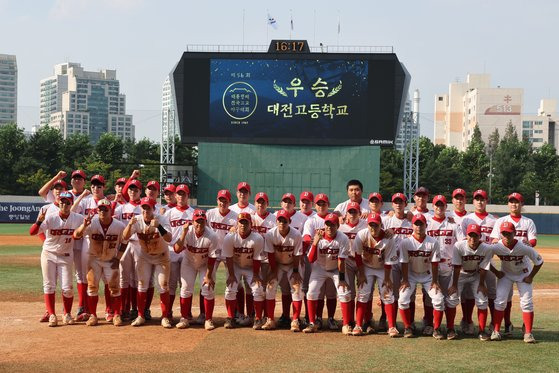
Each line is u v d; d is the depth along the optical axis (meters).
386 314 10.77
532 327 11.44
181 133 41.72
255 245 11.03
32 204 44.62
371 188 41.53
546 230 46.06
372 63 40.91
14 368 8.42
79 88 196.50
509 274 10.54
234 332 10.78
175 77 41.56
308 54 41.09
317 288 10.98
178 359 8.94
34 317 11.90
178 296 14.65
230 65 41.44
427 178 69.69
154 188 12.03
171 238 11.04
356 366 8.62
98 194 12.45
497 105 139.00
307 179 42.16
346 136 41.25
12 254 23.89
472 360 9.00
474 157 80.25
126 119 177.88
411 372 8.34
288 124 41.50
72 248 11.43
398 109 40.94
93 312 11.25
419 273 10.97
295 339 10.29
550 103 174.38
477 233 10.43
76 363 8.70
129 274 11.78
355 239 10.85
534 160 82.69
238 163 42.38
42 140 64.12
